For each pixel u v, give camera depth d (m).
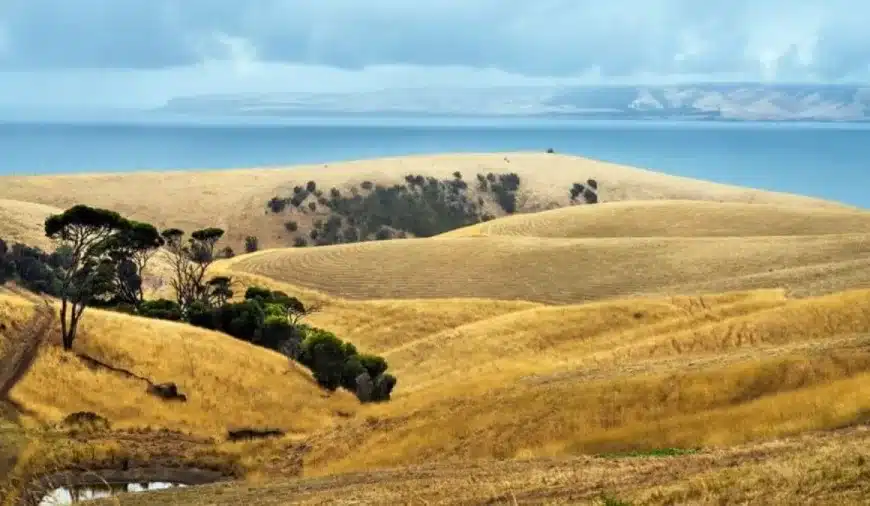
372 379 61.66
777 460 21.27
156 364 53.81
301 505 25.36
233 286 113.00
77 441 40.19
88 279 61.56
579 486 22.66
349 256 140.12
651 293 103.19
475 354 74.00
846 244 114.31
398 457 38.34
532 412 39.31
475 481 26.02
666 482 21.19
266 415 50.81
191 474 38.91
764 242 121.81
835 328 53.09
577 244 132.62
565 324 77.50
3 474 34.31
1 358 49.53
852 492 17.11
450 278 124.25
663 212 173.50
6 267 95.69
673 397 37.66
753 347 50.12
